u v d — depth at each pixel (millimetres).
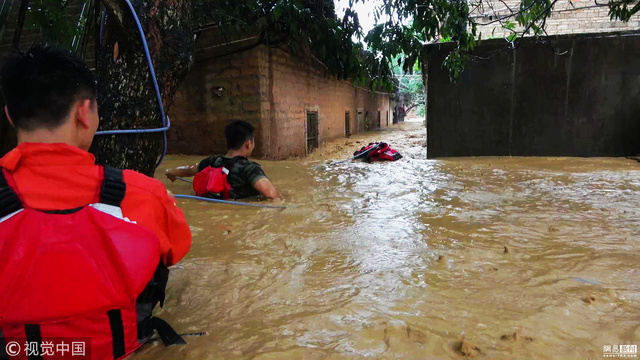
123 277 1354
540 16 6500
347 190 4918
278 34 9430
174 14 3283
